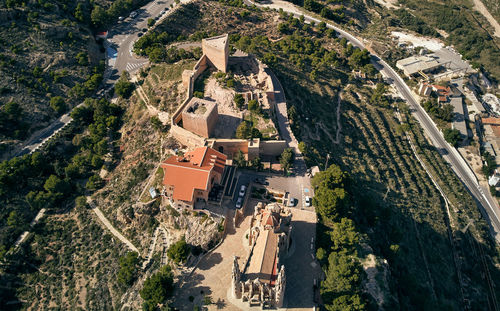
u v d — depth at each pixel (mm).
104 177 181875
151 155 175125
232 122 175750
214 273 131000
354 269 121562
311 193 157125
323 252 129250
